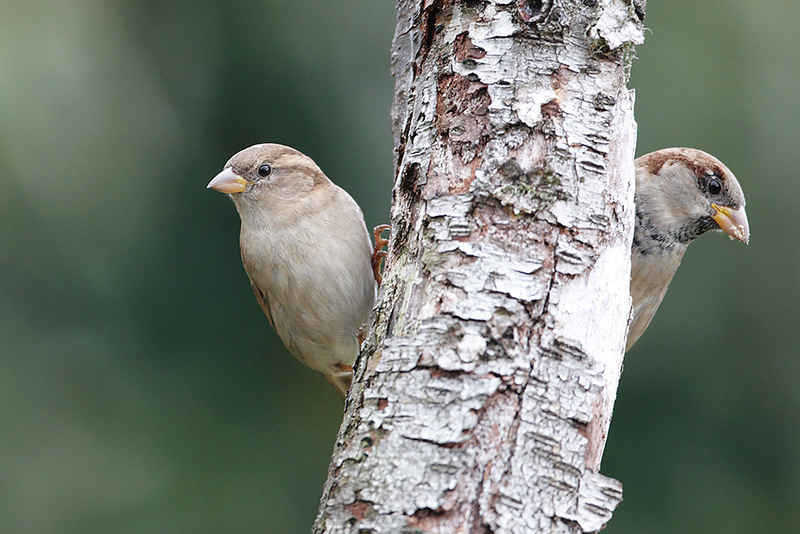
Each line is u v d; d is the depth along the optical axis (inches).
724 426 320.5
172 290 340.8
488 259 155.9
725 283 321.1
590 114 165.9
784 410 315.6
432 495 138.7
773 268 317.4
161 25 340.2
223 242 345.1
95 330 335.0
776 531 311.4
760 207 314.0
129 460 324.2
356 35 336.5
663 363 323.6
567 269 156.5
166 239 339.6
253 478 336.5
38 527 308.8
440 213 161.9
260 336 350.0
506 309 151.8
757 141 310.5
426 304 156.5
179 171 339.0
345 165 333.7
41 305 329.7
